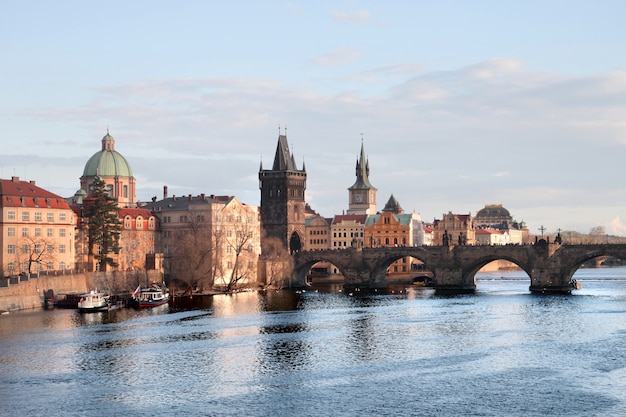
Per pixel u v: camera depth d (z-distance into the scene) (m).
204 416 105.75
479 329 173.25
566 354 142.25
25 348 148.38
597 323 180.12
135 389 118.44
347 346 152.12
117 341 156.50
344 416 106.12
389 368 132.38
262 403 111.62
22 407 109.31
